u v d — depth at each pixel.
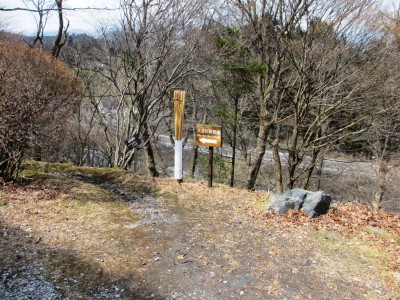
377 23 9.09
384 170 13.53
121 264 4.18
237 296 3.73
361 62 9.67
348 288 3.98
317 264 4.49
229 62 9.42
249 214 6.12
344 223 5.77
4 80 5.66
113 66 11.02
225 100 12.59
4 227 4.63
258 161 10.37
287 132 14.37
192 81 11.74
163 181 8.11
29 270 3.79
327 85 10.15
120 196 6.84
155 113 12.94
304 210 6.10
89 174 8.27
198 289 3.82
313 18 8.85
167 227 5.43
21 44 6.69
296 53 9.86
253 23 8.82
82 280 3.76
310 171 12.70
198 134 7.68
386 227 5.71
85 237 4.73
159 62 8.78
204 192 7.37
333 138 12.77
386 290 3.97
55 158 10.21
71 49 12.76
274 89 10.03
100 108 15.56
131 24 8.71
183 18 8.65
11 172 6.35
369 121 10.79
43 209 5.43
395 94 9.41
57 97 6.43
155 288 3.78
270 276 4.16
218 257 4.55
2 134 5.80
